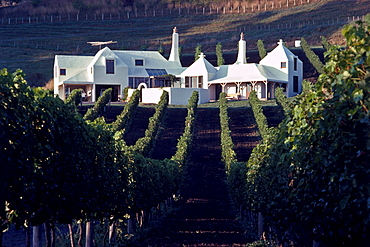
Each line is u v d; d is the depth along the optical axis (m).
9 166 33.91
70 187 44.97
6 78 34.19
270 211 55.75
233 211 102.75
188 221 91.56
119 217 65.88
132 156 72.69
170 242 67.88
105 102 183.38
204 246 63.78
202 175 133.88
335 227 31.95
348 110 27.30
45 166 40.41
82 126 49.03
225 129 155.88
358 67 26.75
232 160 116.75
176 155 128.88
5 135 33.09
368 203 25.12
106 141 58.22
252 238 71.38
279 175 45.62
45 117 39.47
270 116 178.25
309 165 33.50
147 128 171.38
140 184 77.06
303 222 39.56
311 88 36.34
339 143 28.94
